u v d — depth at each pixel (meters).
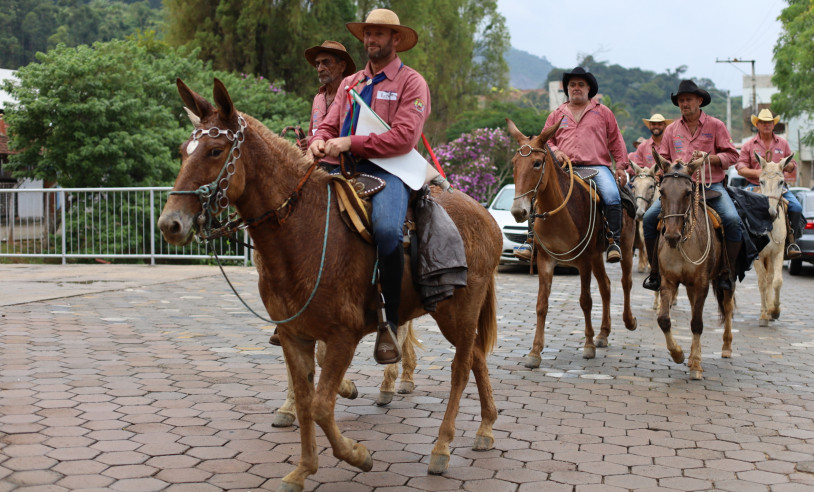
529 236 7.50
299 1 29.34
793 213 10.18
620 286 13.63
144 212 14.30
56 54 18.41
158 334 7.90
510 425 5.16
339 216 3.88
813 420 5.39
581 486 4.06
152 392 5.68
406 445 4.71
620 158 8.41
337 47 5.73
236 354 7.06
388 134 4.13
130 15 61.38
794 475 4.27
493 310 4.77
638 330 9.26
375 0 32.78
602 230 7.68
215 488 3.91
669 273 6.97
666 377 6.73
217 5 29.88
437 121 40.62
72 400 5.38
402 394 5.94
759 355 7.83
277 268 3.75
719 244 7.37
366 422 5.20
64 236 14.55
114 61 18.30
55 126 17.91
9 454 4.28
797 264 16.20
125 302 10.00
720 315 7.83
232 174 3.53
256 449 4.53
